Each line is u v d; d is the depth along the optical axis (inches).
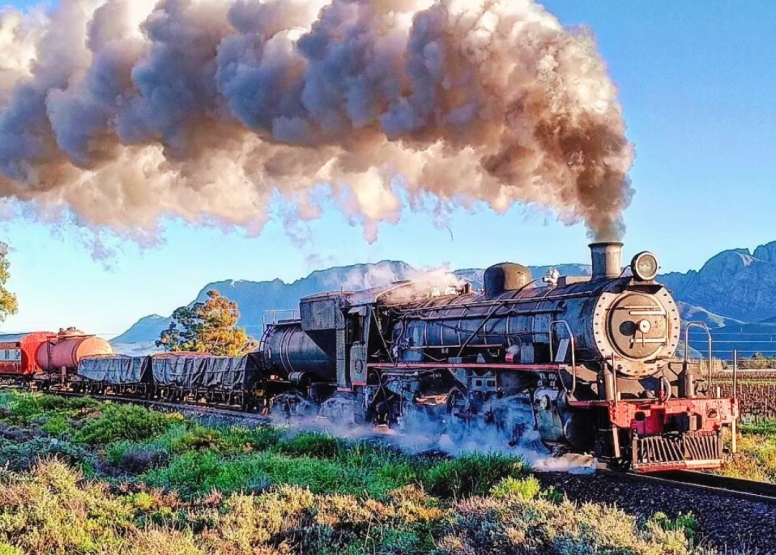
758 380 1311.5
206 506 437.1
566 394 518.6
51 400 1120.2
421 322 723.4
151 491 482.0
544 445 551.8
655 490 426.3
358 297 810.2
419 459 568.7
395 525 401.7
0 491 420.8
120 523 395.9
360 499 445.4
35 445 611.2
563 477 477.7
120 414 831.1
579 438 518.9
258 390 1088.2
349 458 587.2
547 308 572.4
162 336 2176.4
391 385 735.1
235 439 689.0
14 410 1066.1
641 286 536.1
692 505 390.0
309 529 388.8
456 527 373.7
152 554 334.6
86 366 1644.9
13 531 365.4
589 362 531.5
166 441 687.1
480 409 624.4
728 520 362.3
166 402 1337.4
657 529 342.6
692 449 501.0
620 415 487.5
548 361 561.9
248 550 359.9
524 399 574.2
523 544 337.4
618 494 428.1
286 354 980.6
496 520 366.6
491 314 626.2
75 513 398.3
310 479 500.1
